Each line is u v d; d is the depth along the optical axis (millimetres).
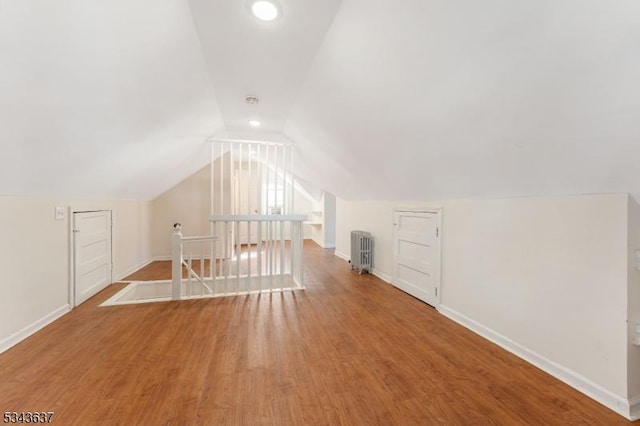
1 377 1689
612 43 924
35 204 2268
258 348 2072
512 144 1576
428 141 2035
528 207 1924
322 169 4305
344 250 5480
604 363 1522
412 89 1688
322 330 2379
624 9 834
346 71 1936
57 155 1980
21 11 1037
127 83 1774
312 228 8188
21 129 1549
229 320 2568
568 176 1553
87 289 3047
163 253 5355
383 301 3100
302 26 1662
